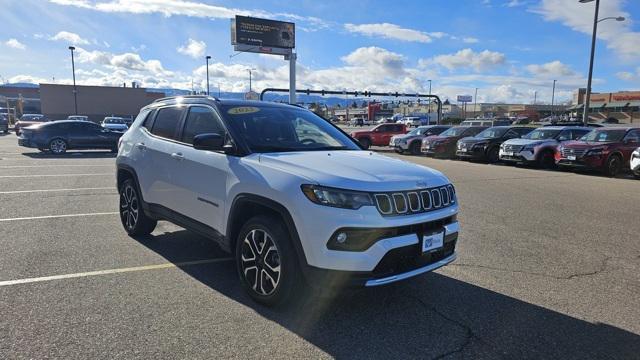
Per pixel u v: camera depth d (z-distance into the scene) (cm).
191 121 502
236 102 488
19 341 322
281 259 364
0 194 918
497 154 1997
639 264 531
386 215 342
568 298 427
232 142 430
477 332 355
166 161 509
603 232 681
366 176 356
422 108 12775
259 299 390
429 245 367
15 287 421
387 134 2909
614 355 325
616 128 1597
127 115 7138
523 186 1180
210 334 340
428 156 2358
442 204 386
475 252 568
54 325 347
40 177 1184
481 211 829
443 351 325
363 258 332
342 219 333
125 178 629
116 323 353
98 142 1986
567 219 770
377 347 329
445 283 459
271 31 6131
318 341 335
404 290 438
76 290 417
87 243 571
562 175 1479
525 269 507
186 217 481
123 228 650
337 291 385
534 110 11362
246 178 394
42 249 540
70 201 850
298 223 348
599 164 1515
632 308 407
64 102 6819
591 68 2744
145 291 419
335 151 452
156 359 304
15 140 2875
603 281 473
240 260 406
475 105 11756
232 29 6028
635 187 1199
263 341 332
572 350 331
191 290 424
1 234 604
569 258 550
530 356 321
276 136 458
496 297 426
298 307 387
